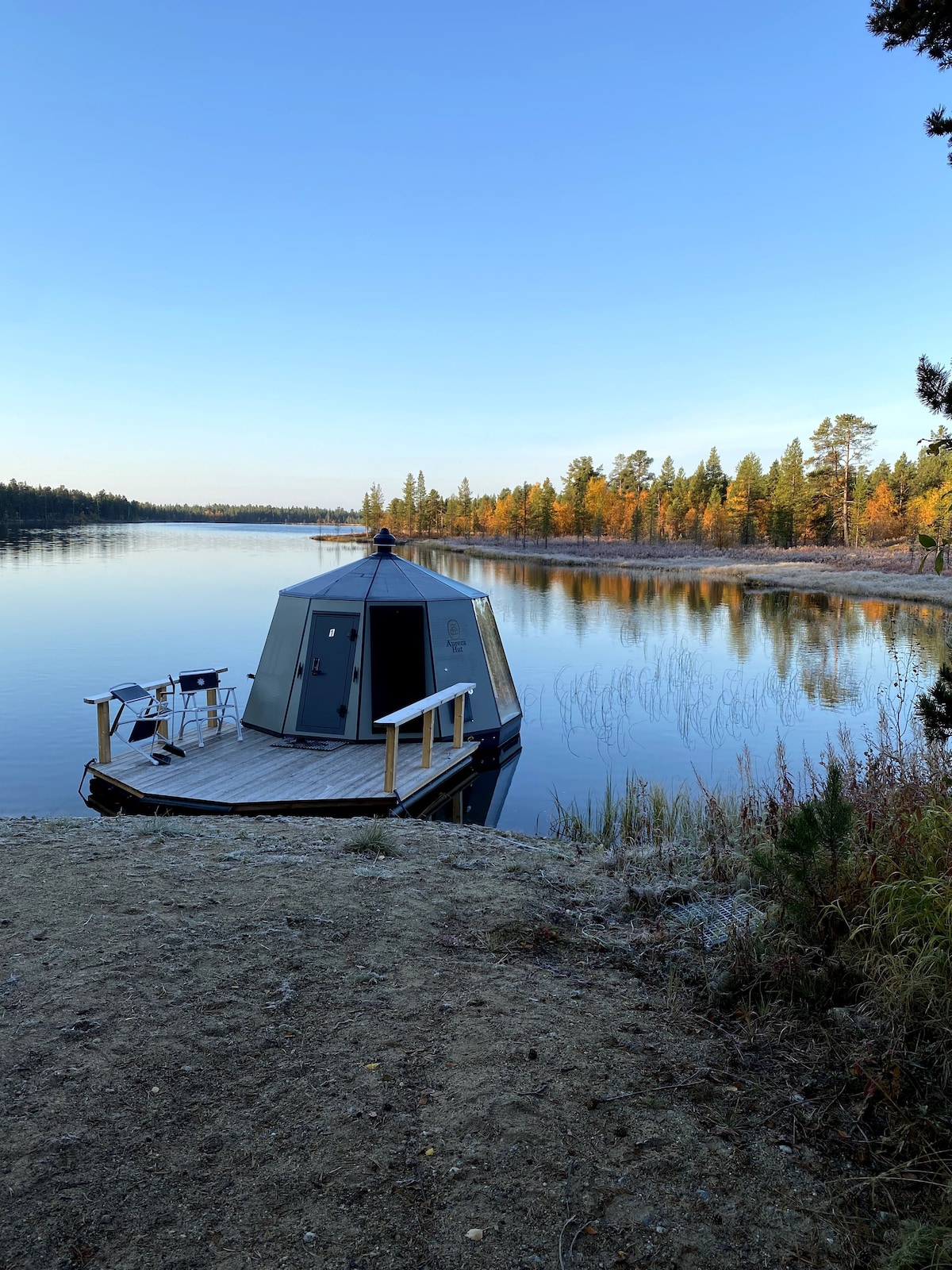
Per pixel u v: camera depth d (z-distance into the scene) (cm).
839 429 6028
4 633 2139
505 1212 224
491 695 1140
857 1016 324
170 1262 202
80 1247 205
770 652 1950
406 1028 313
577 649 2064
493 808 897
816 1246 221
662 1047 313
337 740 1046
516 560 6162
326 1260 205
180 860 496
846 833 399
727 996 350
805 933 377
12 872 460
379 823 658
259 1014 317
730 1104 279
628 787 841
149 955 359
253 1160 239
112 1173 230
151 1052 288
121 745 1127
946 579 3472
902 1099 278
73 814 842
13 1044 289
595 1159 247
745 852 542
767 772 1027
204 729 1101
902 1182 244
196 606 2739
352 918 415
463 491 11331
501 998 343
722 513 6556
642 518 7638
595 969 383
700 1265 212
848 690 1523
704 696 1500
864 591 3391
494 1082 281
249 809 775
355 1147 246
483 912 439
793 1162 253
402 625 1086
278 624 1123
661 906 461
